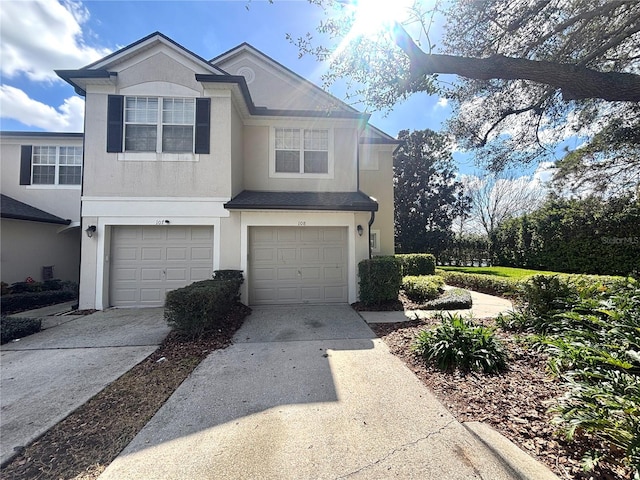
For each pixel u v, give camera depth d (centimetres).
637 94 423
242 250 871
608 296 552
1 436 300
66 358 509
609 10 506
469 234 3123
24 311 855
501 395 344
